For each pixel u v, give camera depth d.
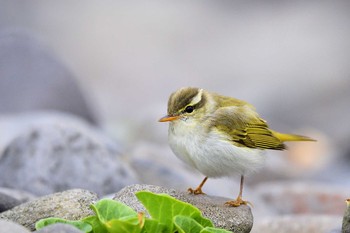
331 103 22.89
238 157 9.52
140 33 30.38
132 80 27.27
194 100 9.65
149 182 12.53
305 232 9.95
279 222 10.22
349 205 7.71
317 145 19.80
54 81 18.00
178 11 31.97
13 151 11.38
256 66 26.75
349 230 7.66
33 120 14.66
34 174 11.12
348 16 28.83
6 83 17.91
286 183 15.47
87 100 18.53
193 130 9.58
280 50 27.16
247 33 29.72
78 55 28.59
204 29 30.64
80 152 11.44
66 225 6.48
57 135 11.50
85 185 11.20
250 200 13.15
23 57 18.23
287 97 23.42
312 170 18.61
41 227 7.00
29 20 30.45
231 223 8.27
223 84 26.28
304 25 28.59
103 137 12.62
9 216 8.17
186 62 28.48
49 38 29.52
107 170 11.38
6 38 18.73
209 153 9.52
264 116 23.05
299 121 22.66
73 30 30.20
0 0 31.00
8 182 11.12
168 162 13.48
